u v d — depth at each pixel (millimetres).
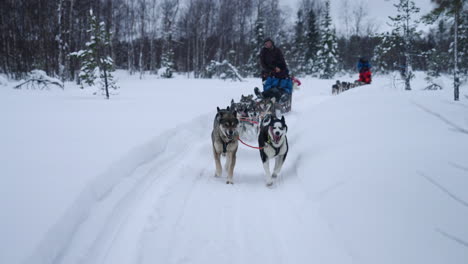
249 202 3564
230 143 4234
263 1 33875
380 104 5457
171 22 31984
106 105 9023
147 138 4953
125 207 3129
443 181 2500
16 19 20594
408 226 2256
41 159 3752
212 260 2418
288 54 35719
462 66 5465
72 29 22516
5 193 2752
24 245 2023
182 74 35281
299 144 5395
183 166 4641
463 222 2096
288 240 2725
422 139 3395
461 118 3885
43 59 20094
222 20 30984
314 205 3217
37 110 7746
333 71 32656
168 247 2553
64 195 2752
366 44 40094
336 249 2459
